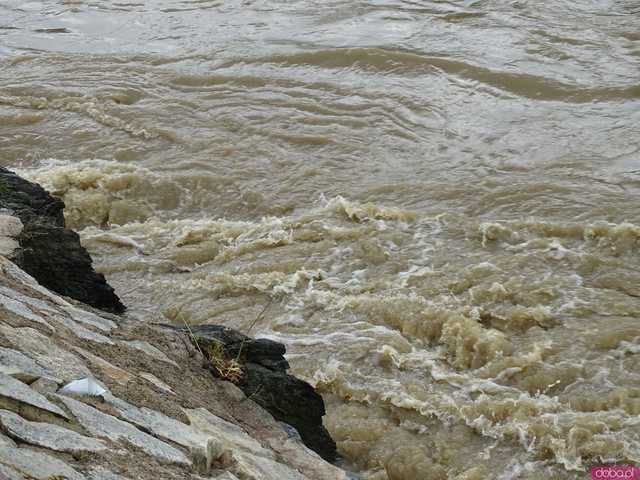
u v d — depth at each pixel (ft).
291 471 23.93
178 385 25.82
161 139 68.18
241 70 79.66
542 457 34.12
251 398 28.58
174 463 20.11
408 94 72.84
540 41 79.87
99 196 59.16
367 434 35.94
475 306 43.73
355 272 48.06
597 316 42.37
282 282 47.19
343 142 66.08
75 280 34.65
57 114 73.26
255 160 63.93
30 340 22.82
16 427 18.15
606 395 36.76
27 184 41.47
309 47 83.56
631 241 48.62
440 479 33.88
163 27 94.17
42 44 92.84
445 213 53.11
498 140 65.16
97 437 19.45
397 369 39.83
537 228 50.42
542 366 38.93
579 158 61.16
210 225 54.29
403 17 88.58
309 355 41.14
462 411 36.35
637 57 75.61
